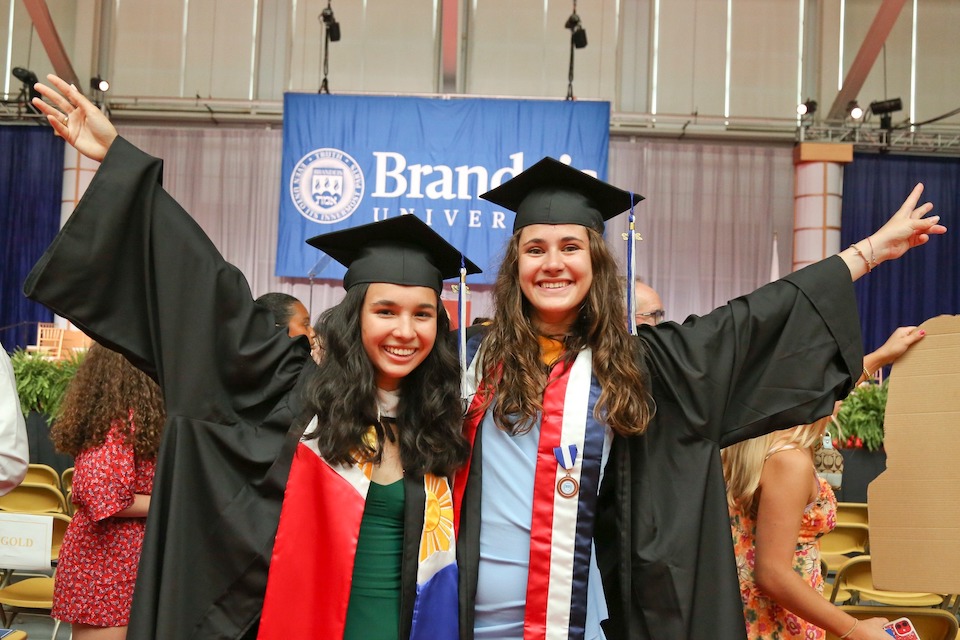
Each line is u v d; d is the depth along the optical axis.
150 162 2.20
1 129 14.27
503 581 2.17
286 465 2.17
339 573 2.11
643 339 2.31
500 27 14.36
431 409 2.21
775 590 2.30
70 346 10.09
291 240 12.42
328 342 2.24
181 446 2.14
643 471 2.20
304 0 14.40
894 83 14.32
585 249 2.26
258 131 14.09
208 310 2.19
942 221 14.11
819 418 2.23
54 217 14.24
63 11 14.24
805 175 13.74
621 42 14.38
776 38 14.41
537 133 12.41
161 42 14.37
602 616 2.18
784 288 2.31
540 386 2.22
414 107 12.49
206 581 2.15
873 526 2.40
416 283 2.23
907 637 2.30
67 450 2.78
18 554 2.56
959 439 2.32
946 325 2.39
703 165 14.13
